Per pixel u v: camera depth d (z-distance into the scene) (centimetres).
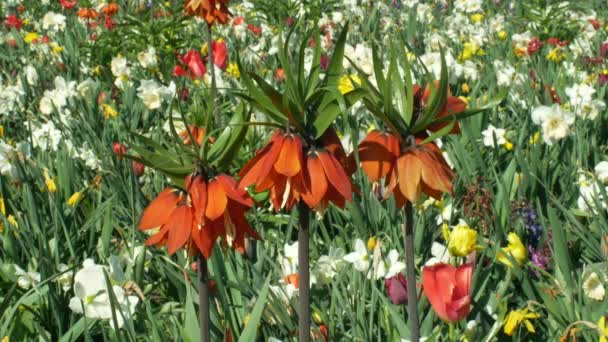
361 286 335
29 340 327
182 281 345
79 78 862
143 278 369
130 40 947
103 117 663
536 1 1188
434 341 280
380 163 215
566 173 484
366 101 211
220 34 1027
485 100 585
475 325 295
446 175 215
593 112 556
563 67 773
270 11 1158
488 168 477
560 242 337
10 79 827
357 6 1189
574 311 313
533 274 347
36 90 794
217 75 711
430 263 337
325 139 211
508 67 753
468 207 376
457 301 251
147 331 306
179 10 952
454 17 1153
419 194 214
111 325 315
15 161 476
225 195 210
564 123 491
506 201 388
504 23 1116
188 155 213
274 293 334
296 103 203
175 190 221
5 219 407
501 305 303
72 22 1261
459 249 307
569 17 1157
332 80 209
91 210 467
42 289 348
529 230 379
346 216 438
